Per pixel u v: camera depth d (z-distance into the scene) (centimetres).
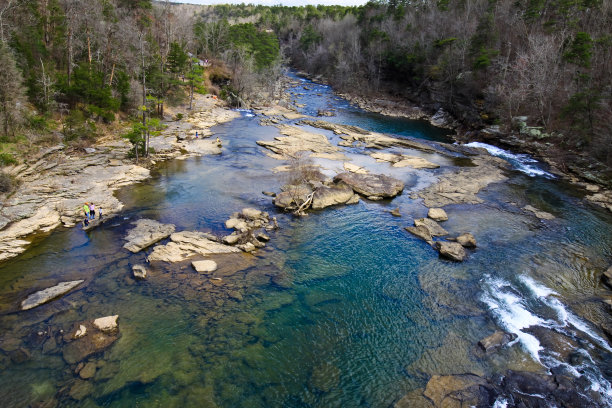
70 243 3108
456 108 8694
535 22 7994
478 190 4669
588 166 5084
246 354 2097
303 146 6194
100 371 1930
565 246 3372
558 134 5859
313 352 2142
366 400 1858
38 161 4228
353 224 3725
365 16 15050
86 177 4269
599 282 2855
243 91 9788
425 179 5022
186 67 8875
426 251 3266
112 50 6838
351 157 5862
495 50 7769
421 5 13238
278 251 3180
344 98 11606
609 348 2203
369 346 2203
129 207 3797
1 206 3397
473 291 2725
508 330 2339
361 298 2622
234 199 4116
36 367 1934
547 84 6216
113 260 2903
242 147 6088
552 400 1862
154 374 1930
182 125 7069
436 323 2400
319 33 17075
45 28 6519
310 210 3984
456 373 2022
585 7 7331
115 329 2214
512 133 6562
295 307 2503
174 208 3825
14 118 4397
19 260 2853
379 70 11881
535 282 2842
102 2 7344
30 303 2378
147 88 7156
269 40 12544
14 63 4422
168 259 2925
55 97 5566
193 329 2258
